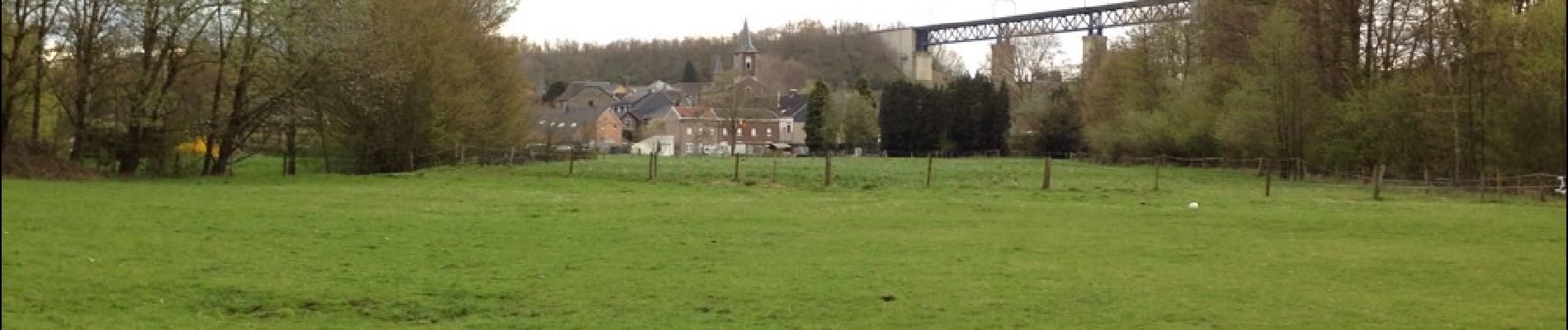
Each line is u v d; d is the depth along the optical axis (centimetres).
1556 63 3691
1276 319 1412
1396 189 4125
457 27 4962
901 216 2745
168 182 3859
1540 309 1484
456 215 2681
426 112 4794
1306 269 1845
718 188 3956
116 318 1400
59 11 4144
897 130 11925
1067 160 9738
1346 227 2511
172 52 4338
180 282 1628
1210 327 1369
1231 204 3194
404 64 4662
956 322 1399
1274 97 5466
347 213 2673
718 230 2400
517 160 5884
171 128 4372
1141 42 7781
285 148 4947
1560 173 3769
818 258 1955
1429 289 1647
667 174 4750
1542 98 3831
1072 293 1602
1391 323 1389
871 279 1720
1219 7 6556
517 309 1484
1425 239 2283
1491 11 4038
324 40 4381
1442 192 3884
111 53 4275
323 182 4044
